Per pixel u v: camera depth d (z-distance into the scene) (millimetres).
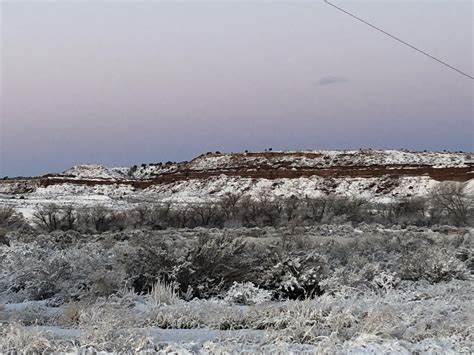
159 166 140250
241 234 40375
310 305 13047
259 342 10625
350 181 105188
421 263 21094
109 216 59656
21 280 19219
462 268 21500
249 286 17875
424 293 17141
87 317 12719
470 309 13047
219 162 121938
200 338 11500
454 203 61531
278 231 42281
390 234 34219
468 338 10602
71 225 52375
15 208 74125
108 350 9961
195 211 62406
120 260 19453
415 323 12289
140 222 57469
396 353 9641
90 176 127875
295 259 19047
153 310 13914
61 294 17703
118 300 15867
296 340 10969
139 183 124000
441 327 11570
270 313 13117
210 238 20406
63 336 11398
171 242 22531
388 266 21578
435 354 9695
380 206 71688
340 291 18000
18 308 16266
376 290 18547
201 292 18281
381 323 11414
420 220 60625
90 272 18594
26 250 22969
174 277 18391
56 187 121062
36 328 10758
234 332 11672
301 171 110000
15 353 9641
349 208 64062
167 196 109062
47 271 18734
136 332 10805
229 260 19203
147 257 19000
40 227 51875
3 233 36875
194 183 114875
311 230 43375
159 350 9977
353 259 21453
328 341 10094
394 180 101625
